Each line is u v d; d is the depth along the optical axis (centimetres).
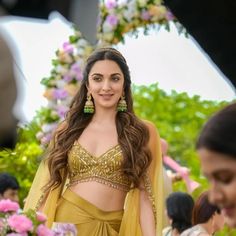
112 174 696
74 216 688
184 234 756
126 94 722
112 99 710
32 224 595
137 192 704
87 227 684
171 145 1577
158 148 725
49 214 702
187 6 410
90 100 717
